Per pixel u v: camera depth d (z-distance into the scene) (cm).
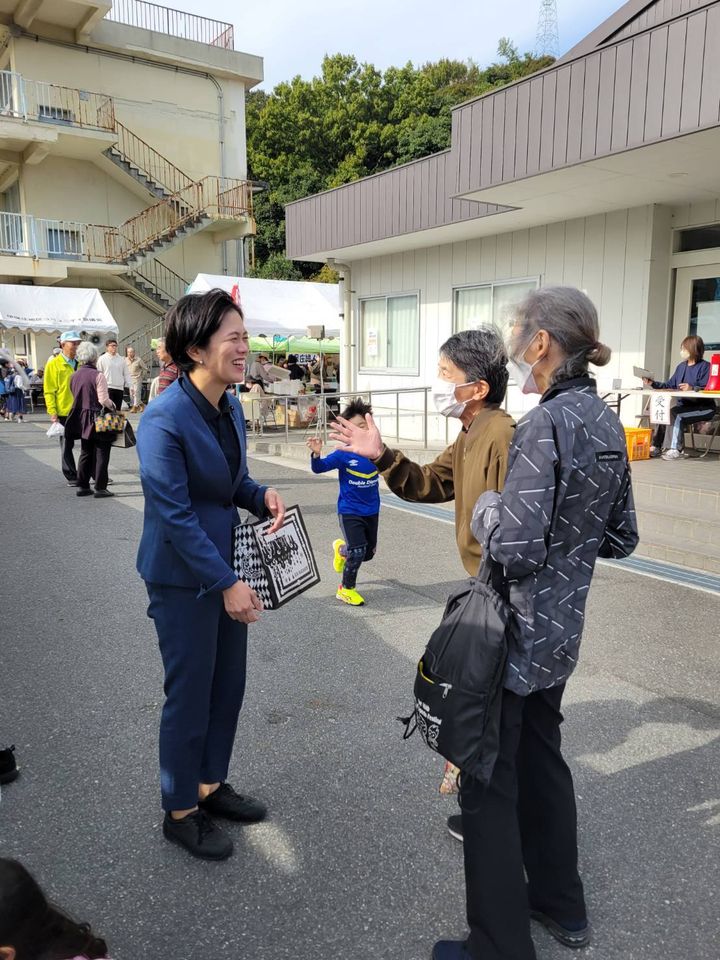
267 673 396
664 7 902
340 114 4234
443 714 194
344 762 310
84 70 2342
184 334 233
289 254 1373
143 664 407
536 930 222
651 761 311
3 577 564
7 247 2334
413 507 831
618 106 681
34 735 330
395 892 238
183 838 253
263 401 1505
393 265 1316
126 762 309
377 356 1391
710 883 241
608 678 389
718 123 604
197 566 229
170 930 221
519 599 192
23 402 1828
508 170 798
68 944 135
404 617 483
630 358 961
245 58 2603
